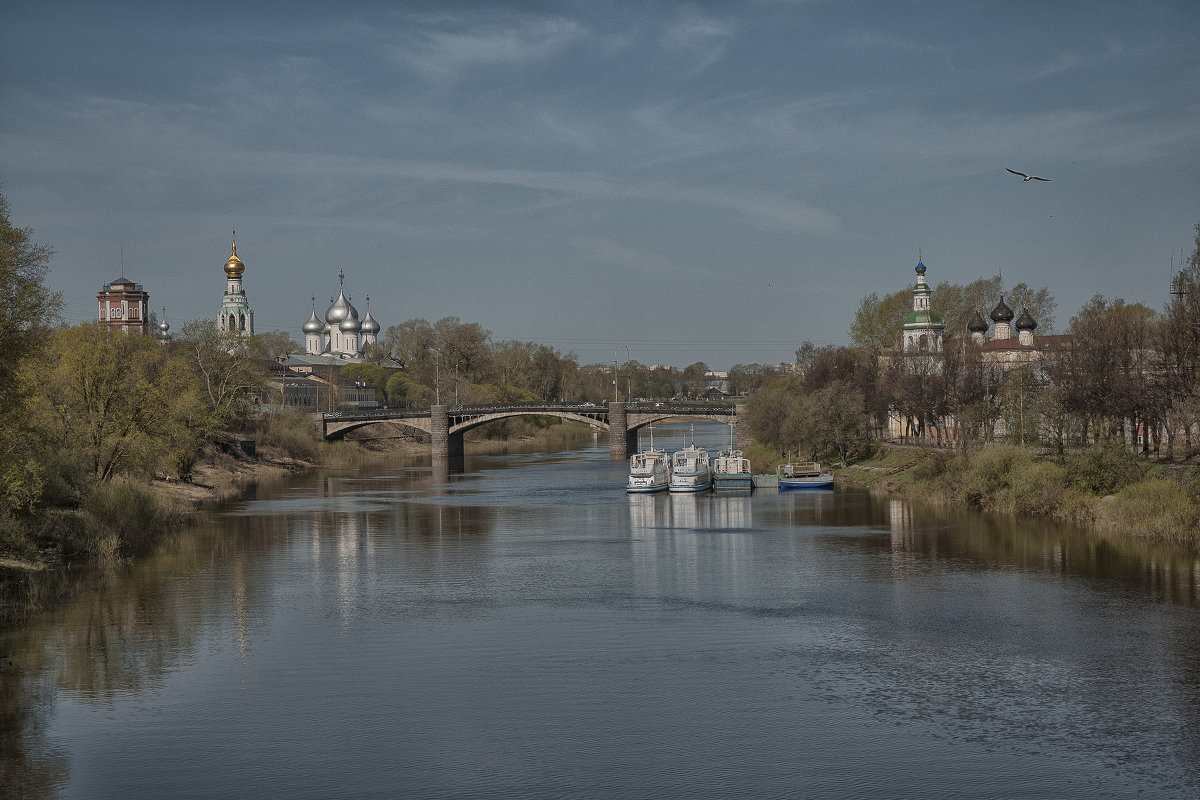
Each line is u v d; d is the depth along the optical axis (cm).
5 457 6862
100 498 8456
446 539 9481
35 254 6475
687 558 8262
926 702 4562
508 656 5309
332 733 4250
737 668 5075
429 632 5803
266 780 3819
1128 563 7412
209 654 5362
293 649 5450
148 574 7550
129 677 4972
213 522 10769
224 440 17188
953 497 11144
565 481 16038
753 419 17325
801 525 10125
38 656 5322
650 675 4975
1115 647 5353
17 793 3716
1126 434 13350
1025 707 4497
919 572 7394
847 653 5322
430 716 4438
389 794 3700
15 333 6303
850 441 15100
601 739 4175
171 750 4084
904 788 3722
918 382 14712
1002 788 3722
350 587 7100
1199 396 9106
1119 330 11038
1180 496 8381
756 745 4100
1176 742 4100
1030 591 6656
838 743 4116
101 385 9625
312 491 14488
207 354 17038
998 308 19062
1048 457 10856
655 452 15500
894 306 19525
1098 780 3778
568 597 6738
